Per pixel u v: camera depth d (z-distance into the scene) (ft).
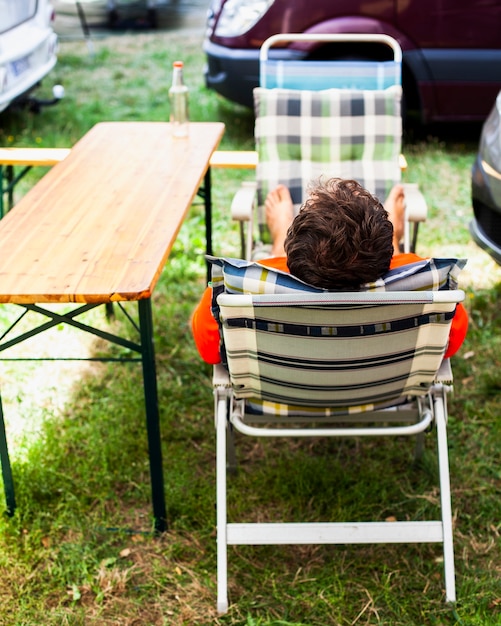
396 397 7.87
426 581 8.36
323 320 6.84
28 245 8.50
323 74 12.16
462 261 6.70
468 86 19.51
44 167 19.47
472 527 9.09
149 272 7.89
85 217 9.21
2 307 13.51
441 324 6.93
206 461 10.19
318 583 8.34
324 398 7.65
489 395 11.40
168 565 8.60
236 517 9.23
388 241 6.77
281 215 11.00
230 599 8.17
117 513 9.23
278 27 19.29
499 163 11.92
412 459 10.13
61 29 35.45
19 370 11.83
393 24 19.17
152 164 10.99
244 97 20.01
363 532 8.04
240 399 8.07
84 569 8.42
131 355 12.28
